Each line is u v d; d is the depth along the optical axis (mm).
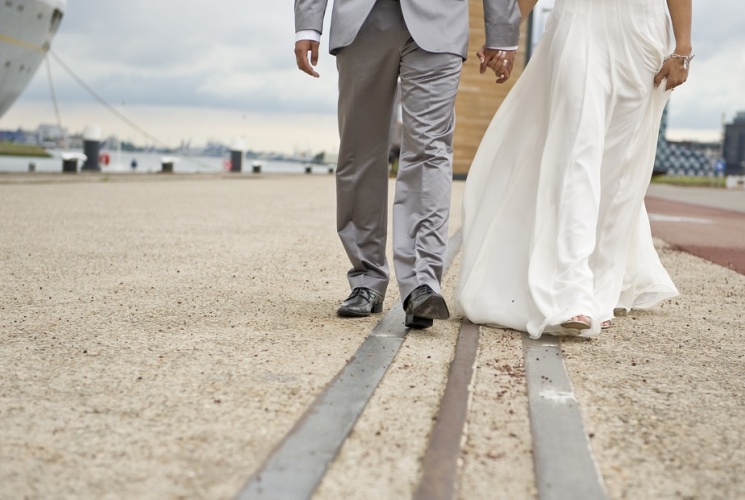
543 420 1953
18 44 27344
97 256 4938
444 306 2850
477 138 26016
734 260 5863
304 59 3061
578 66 3064
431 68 2916
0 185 13523
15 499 1471
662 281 3525
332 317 3197
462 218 3252
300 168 46969
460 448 1752
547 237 2979
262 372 2338
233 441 1783
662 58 3145
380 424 1907
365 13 2900
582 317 2797
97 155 29078
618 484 1617
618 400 2176
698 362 2648
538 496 1534
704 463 1745
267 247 5602
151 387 2180
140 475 1590
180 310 3285
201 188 14469
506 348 2723
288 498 1481
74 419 1915
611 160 3205
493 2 3059
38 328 2912
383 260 3279
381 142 3129
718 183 45469
